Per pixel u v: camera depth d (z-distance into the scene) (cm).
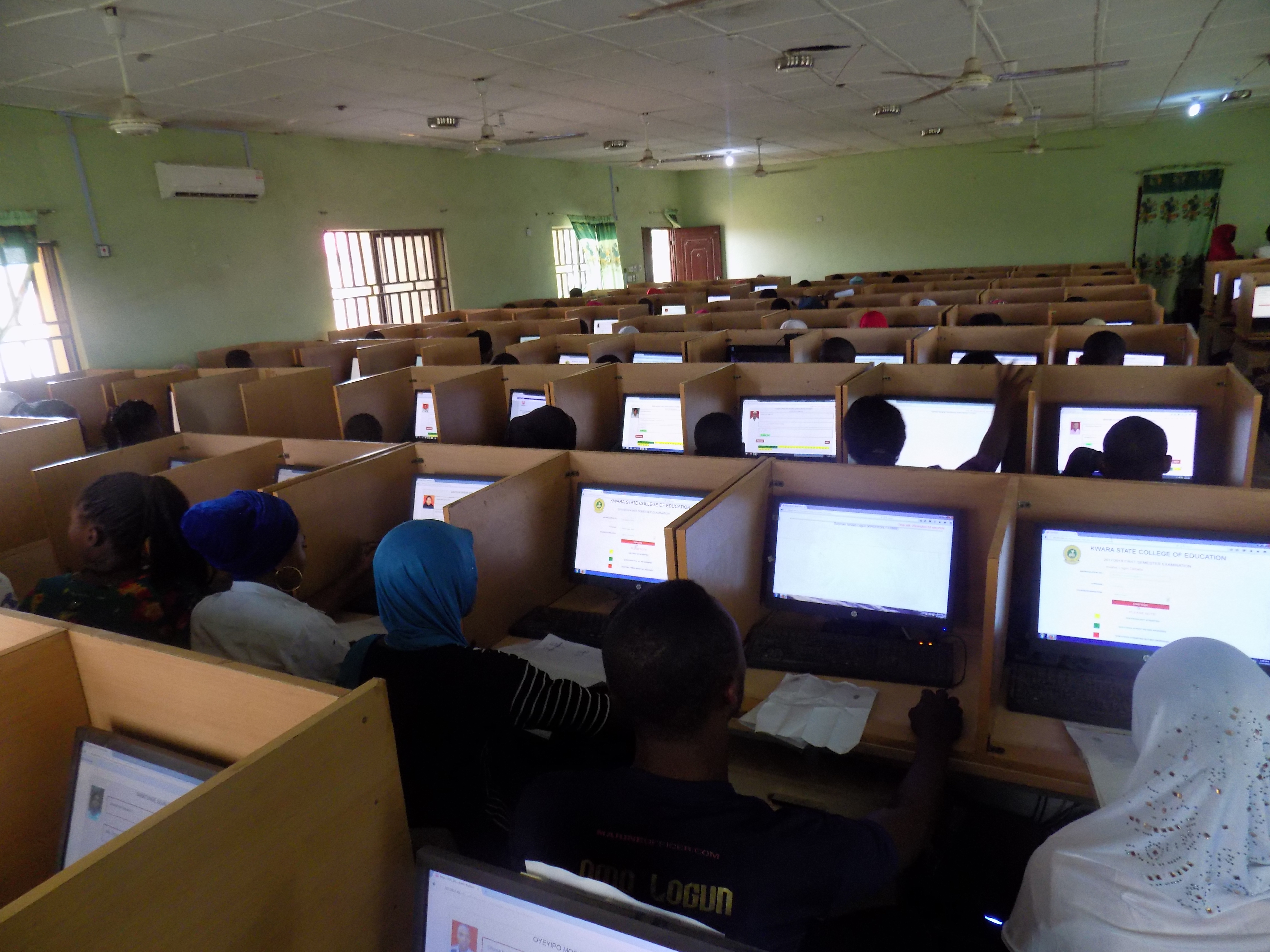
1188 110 1081
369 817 94
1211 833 85
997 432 290
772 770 165
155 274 686
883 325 505
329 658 161
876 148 1331
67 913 66
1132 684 156
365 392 397
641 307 739
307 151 821
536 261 1188
